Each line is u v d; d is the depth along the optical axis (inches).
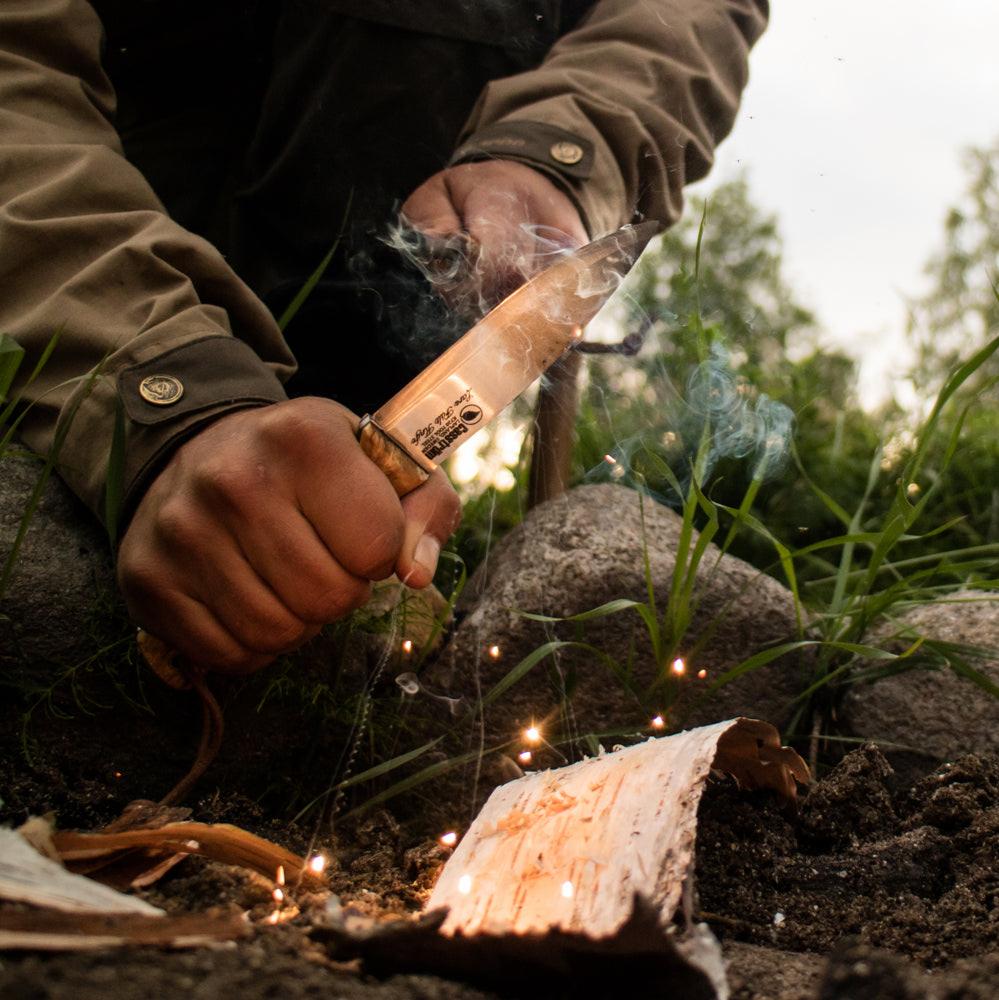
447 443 17.1
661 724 20.9
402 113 28.2
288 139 28.6
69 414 18.1
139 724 19.7
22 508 19.6
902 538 22.9
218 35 28.4
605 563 22.4
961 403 40.3
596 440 33.0
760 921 17.1
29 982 10.3
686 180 27.7
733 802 18.9
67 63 22.1
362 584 17.0
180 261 20.0
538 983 11.8
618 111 25.0
